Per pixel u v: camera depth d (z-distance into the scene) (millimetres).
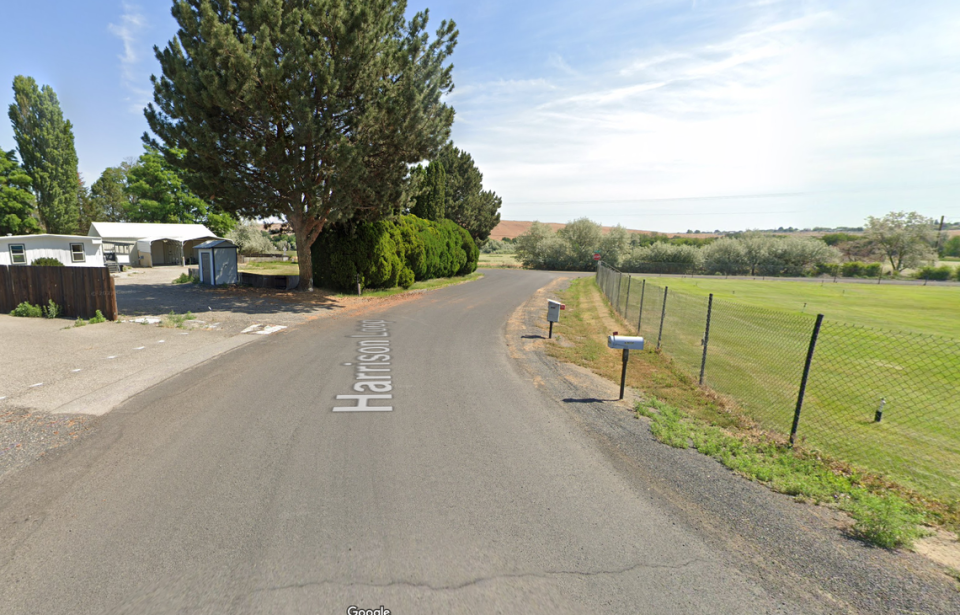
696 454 5254
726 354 11609
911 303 31125
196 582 2969
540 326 14578
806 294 36406
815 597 2986
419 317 15273
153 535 3449
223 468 4566
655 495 4273
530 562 3264
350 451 5043
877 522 3740
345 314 15297
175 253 39000
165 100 15219
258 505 3904
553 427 5957
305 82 14242
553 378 8461
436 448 5188
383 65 15828
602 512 3953
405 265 25172
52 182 43719
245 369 8312
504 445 5332
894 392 8984
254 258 41281
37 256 25391
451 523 3717
